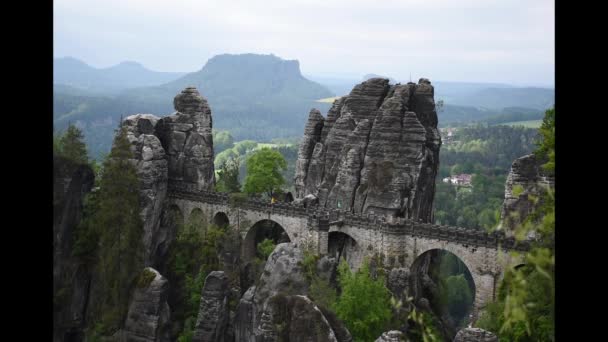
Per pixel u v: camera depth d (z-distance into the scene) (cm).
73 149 8506
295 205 9475
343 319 7225
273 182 11469
